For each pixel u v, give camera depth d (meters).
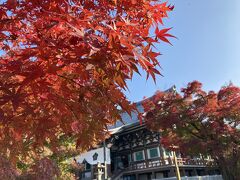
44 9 1.81
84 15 1.86
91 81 2.19
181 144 13.57
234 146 12.72
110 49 1.67
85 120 2.39
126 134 26.36
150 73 1.83
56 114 2.42
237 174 12.98
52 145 3.42
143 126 23.67
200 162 25.72
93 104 2.27
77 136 2.60
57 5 1.79
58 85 2.21
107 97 2.22
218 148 12.57
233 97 13.76
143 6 2.24
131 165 25.59
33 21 1.89
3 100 1.75
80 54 1.70
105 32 1.73
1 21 1.92
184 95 13.92
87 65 1.71
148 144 24.55
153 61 1.86
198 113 13.12
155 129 14.01
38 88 1.93
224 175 13.51
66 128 2.53
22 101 1.85
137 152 25.58
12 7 1.84
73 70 2.07
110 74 1.80
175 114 13.49
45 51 1.75
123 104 2.23
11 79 2.06
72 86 2.29
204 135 13.74
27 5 1.84
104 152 14.04
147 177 24.72
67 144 9.27
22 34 2.03
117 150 27.38
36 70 1.80
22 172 6.93
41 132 2.44
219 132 12.71
